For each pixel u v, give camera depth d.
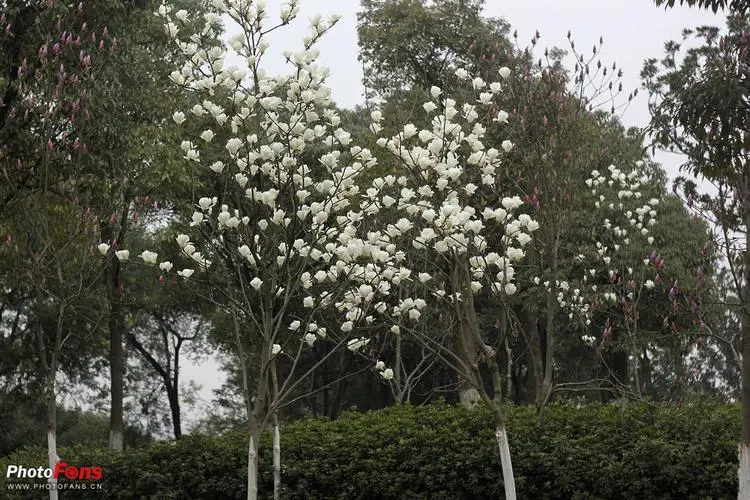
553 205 12.16
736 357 10.17
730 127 9.49
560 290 15.12
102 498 12.12
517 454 10.38
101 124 14.50
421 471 10.66
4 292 24.00
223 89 9.29
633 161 20.92
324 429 12.77
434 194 8.80
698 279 10.88
